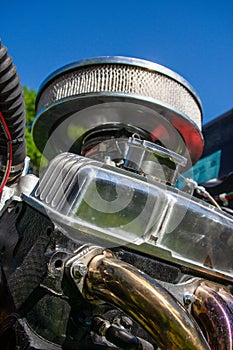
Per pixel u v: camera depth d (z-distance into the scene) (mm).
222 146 3354
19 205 1204
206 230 1145
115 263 937
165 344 851
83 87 1425
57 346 943
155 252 1063
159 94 1425
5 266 1153
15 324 969
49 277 929
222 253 1176
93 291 944
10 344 1019
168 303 868
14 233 1168
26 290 987
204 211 1154
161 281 1078
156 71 1433
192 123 1507
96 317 1001
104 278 920
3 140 1341
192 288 1104
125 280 897
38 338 935
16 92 1264
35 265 982
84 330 975
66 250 968
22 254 1077
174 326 846
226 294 1135
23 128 1366
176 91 1484
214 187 2426
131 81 1405
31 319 952
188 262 1109
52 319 945
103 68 1422
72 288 949
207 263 1155
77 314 981
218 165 3299
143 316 875
